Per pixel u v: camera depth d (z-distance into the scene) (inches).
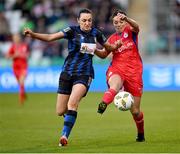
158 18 4030.5
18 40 2760.8
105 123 1918.1
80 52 1337.4
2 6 4143.7
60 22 3993.6
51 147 1316.4
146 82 3506.4
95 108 2497.5
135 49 1390.3
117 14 1390.3
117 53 1392.7
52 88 3513.8
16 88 3538.4
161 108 2470.5
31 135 1579.7
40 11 4042.8
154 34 3946.9
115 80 1358.3
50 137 1533.0
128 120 2016.5
